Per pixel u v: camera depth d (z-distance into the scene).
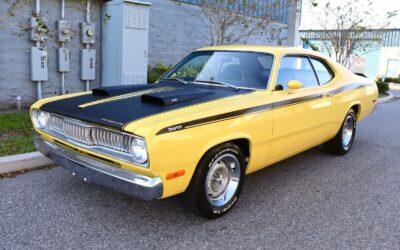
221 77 4.76
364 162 6.10
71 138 3.76
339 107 5.72
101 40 9.32
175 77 5.10
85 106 3.78
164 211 4.02
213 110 3.64
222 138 3.69
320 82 5.45
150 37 10.99
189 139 3.38
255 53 4.86
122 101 3.86
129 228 3.65
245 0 10.32
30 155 5.05
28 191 4.34
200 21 12.25
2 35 7.80
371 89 6.83
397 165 5.99
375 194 4.73
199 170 3.60
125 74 8.86
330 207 4.31
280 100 4.41
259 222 3.89
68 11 8.66
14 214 3.79
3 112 7.61
